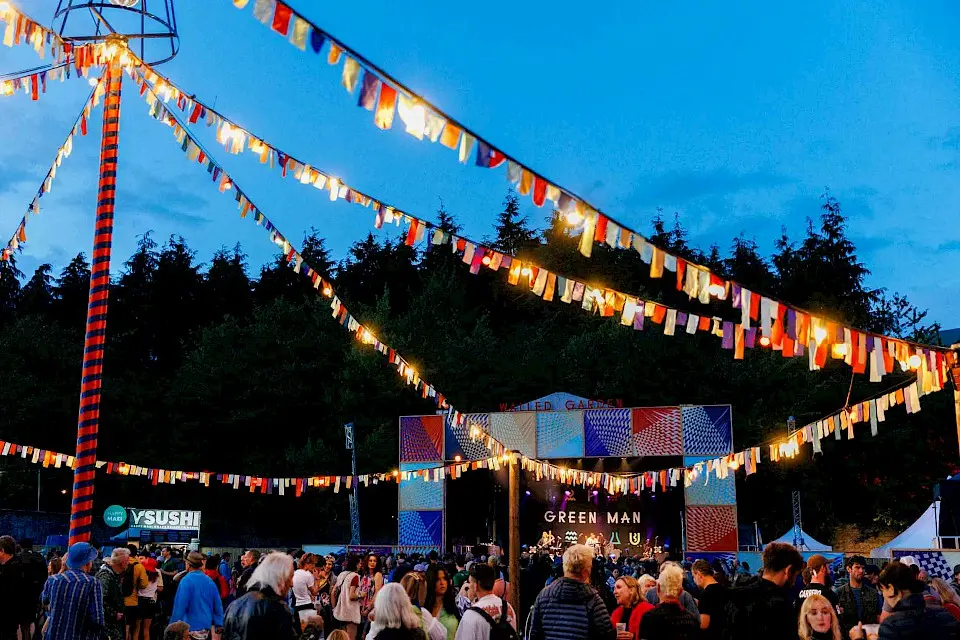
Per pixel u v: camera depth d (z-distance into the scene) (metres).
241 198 10.88
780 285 53.62
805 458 37.66
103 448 41.88
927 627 5.49
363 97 5.65
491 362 42.75
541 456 28.59
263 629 5.20
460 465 18.38
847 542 37.12
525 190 5.93
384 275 59.00
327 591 14.85
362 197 8.39
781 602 5.63
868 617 10.09
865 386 39.00
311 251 60.28
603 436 28.45
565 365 42.69
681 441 27.94
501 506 32.97
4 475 38.88
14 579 9.36
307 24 5.57
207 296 56.12
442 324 46.19
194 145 10.46
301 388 41.16
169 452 41.69
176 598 10.00
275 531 41.03
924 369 7.39
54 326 44.31
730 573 19.55
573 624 6.30
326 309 44.81
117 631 9.89
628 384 40.66
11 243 12.24
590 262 51.69
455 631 8.15
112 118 10.09
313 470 38.88
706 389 39.88
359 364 41.03
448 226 60.84
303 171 8.75
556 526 32.31
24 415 39.97
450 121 5.70
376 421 40.50
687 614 6.58
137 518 29.62
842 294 51.91
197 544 23.06
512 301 54.31
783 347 6.95
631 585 8.45
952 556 18.23
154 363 53.00
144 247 56.28
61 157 11.62
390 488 40.06
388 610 5.93
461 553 28.62
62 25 9.73
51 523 36.03
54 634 7.52
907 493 37.97
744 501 38.72
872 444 38.12
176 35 9.97
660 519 31.58
